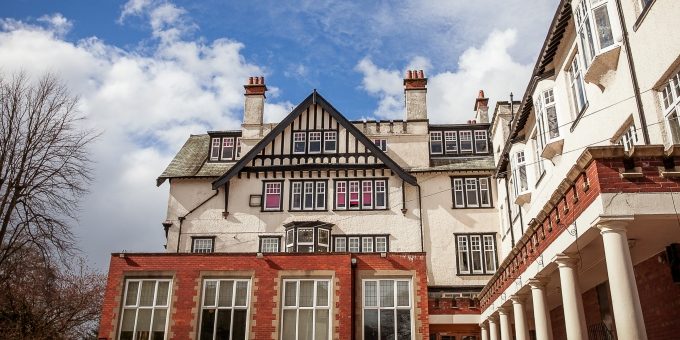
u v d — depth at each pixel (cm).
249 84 3141
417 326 1814
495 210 2750
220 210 2781
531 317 2095
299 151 2855
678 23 1028
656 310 1216
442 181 2814
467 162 2897
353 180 2806
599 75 1341
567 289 1088
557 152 1723
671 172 881
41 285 2164
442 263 2664
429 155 2941
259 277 1852
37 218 1973
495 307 1914
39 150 2069
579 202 996
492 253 2680
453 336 2430
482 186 2805
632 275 842
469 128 3048
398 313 1838
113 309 1839
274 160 2848
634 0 1217
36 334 2358
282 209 2769
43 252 1995
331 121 2891
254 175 2836
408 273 1875
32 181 2011
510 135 2258
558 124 1712
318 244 2648
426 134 2966
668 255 1104
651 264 1227
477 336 2417
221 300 1839
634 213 868
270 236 2720
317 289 1841
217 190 2817
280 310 1816
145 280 1877
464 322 2311
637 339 802
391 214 2742
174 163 3017
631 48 1225
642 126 1163
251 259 1873
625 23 1252
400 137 2967
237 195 2805
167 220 2781
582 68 1417
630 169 902
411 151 2930
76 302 2848
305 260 1867
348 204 2767
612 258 858
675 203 870
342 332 1772
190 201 2816
